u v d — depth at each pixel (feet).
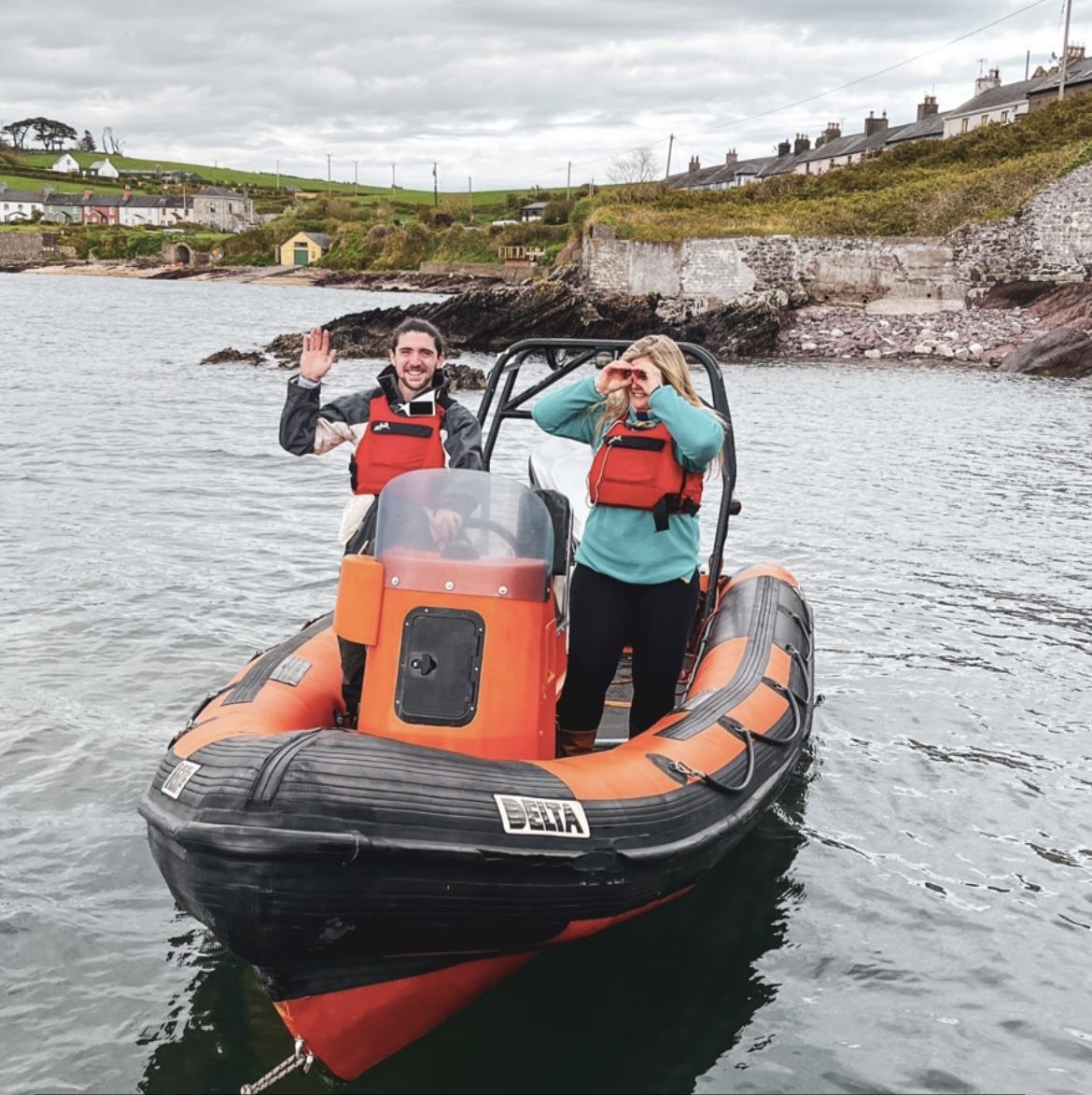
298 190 624.59
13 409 56.95
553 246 244.01
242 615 25.26
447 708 12.42
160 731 19.25
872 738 20.21
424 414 14.87
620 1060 11.87
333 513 35.53
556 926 11.82
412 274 269.85
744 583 20.47
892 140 234.58
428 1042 12.15
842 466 47.44
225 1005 12.63
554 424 14.94
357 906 10.69
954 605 27.96
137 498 36.83
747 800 14.03
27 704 20.01
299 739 11.19
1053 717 21.34
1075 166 115.14
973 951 14.05
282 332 127.75
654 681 14.85
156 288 261.65
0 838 15.72
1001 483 43.96
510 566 12.60
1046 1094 11.54
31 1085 11.24
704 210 141.59
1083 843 16.87
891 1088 11.55
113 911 14.26
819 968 13.58
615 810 12.11
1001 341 105.09
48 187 481.87
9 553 29.45
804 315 120.26
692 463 13.85
